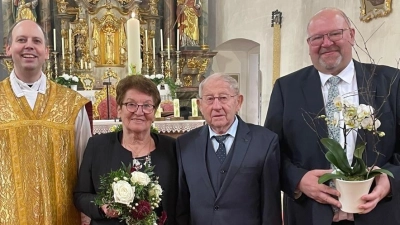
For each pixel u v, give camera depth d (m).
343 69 2.01
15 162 2.09
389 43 4.27
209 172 1.99
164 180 2.04
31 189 2.10
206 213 1.93
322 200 1.85
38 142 2.13
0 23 7.21
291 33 6.47
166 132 4.18
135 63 4.94
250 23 7.65
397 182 1.81
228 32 8.25
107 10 7.18
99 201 1.84
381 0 4.36
